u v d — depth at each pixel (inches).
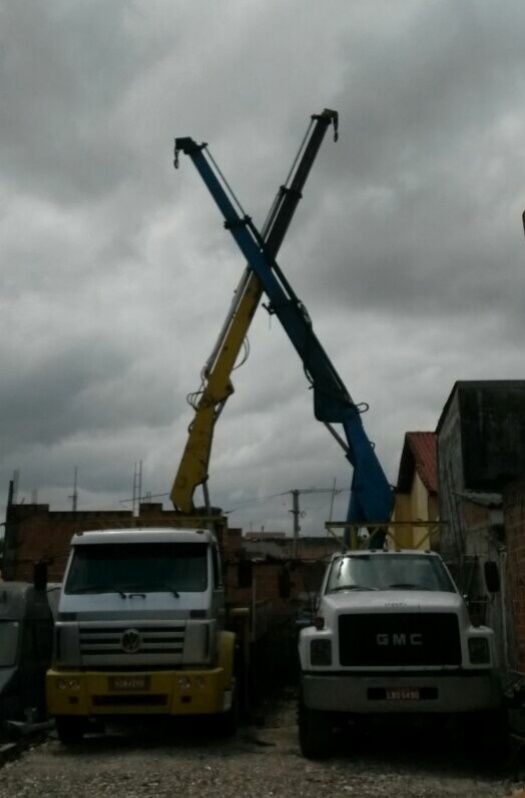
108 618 492.7
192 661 488.4
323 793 372.5
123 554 519.8
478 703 426.9
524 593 525.0
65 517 1151.6
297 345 776.9
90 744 505.0
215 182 800.9
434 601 450.0
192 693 478.3
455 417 940.6
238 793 372.5
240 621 639.8
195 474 748.6
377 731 514.9
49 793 376.5
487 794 371.9
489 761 428.8
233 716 522.9
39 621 593.0
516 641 546.9
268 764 434.3
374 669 433.7
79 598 501.7
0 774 416.5
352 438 764.6
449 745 484.1
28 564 1132.5
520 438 901.2
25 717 547.8
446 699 426.9
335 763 435.5
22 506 1155.9
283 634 881.5
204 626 493.0
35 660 578.6
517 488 540.1
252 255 788.0
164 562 516.1
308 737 443.2
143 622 490.6
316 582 785.6
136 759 451.5
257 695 709.9
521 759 427.2
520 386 932.0
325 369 776.9
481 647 437.1
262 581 1061.1
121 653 486.9
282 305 779.4
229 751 475.8
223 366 772.6
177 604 496.7
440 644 435.5
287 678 865.5
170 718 511.5
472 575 732.0
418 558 520.1
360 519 764.6
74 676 481.1
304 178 809.5
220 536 671.1
